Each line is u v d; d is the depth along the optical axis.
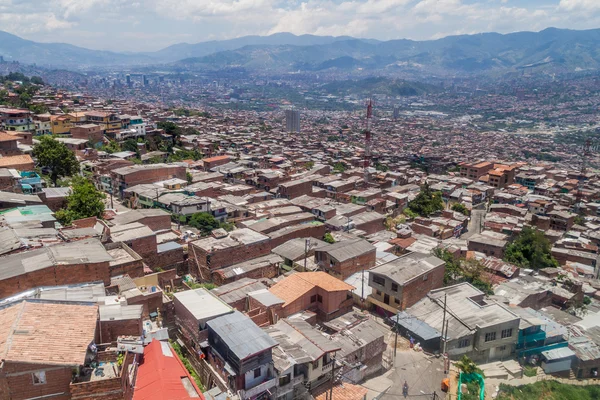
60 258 45.19
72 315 34.56
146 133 165.00
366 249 71.56
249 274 65.94
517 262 95.50
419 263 66.62
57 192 80.75
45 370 29.38
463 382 51.06
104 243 59.50
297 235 83.00
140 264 55.19
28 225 57.09
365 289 65.88
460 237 115.56
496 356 58.56
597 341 63.50
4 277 41.09
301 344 45.16
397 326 58.97
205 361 43.47
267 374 40.66
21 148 108.81
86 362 32.03
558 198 153.50
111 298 40.97
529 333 60.91
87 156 121.12
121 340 35.88
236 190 111.31
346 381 48.06
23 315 33.00
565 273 89.38
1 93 180.50
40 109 166.62
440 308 61.47
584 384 58.12
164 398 32.72
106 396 30.53
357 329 52.78
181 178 114.38
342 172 158.75
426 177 170.12
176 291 58.69
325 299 56.22
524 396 52.09
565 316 70.00
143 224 73.56
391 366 53.59
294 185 117.94
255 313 52.09
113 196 106.44
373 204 115.25
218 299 48.47
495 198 150.00
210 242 69.75
